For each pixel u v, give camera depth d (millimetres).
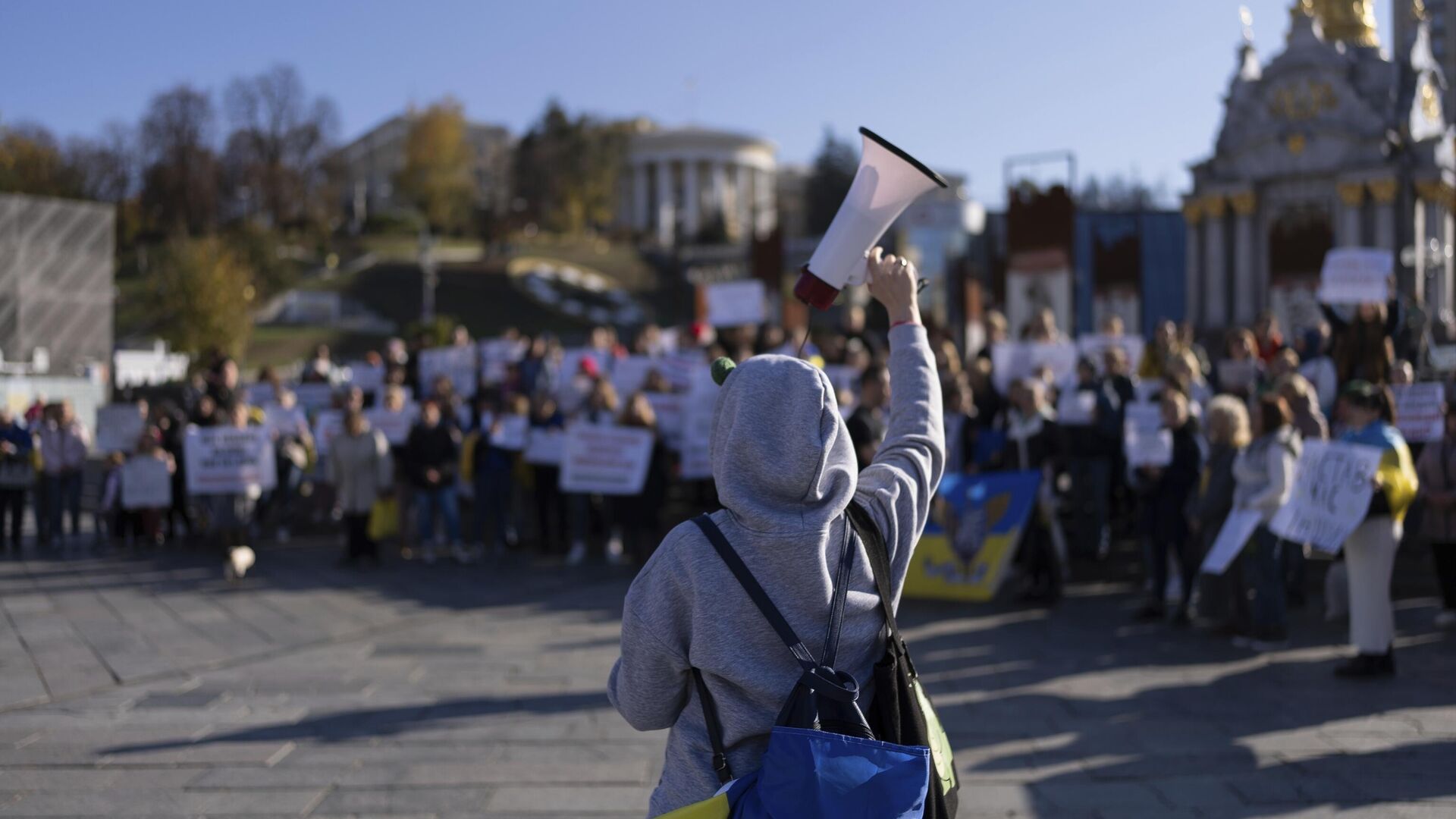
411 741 6617
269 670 8578
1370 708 7176
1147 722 6992
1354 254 12484
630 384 17312
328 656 9109
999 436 12508
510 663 8812
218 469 14547
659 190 135375
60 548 15961
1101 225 30719
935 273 65750
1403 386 11086
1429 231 22438
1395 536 7973
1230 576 9648
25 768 6102
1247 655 8977
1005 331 15688
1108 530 13539
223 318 55594
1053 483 11656
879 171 2717
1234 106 23906
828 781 2123
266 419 15484
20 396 29609
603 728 6883
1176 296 37000
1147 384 13781
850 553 2354
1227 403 9617
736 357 16938
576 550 14492
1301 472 8109
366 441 13930
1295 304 22969
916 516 2553
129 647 9367
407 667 8664
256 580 13008
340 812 5406
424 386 20281
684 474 15578
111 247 40219
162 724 7012
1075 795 5629
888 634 2404
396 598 11922
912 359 2791
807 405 2316
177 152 99625
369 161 134000
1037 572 11539
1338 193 22609
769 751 2184
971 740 6656
